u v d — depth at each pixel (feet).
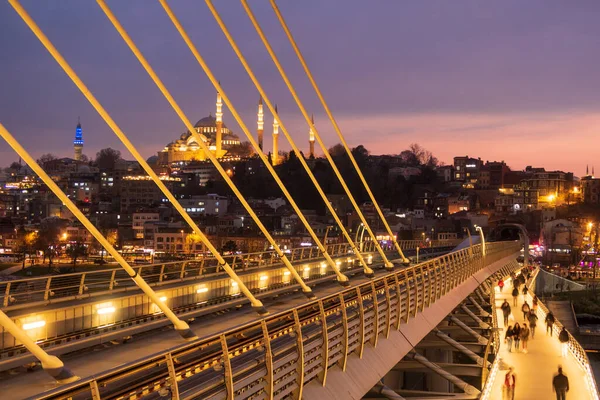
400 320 109.50
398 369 119.85
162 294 97.66
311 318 70.69
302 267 171.83
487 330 170.71
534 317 148.05
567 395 102.78
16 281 77.46
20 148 49.44
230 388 50.88
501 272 311.68
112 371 39.68
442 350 163.94
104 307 84.17
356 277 183.73
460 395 102.99
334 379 76.38
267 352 58.23
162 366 63.26
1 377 59.67
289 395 66.44
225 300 113.29
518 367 121.19
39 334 73.10
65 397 36.55
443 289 155.63
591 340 365.61
